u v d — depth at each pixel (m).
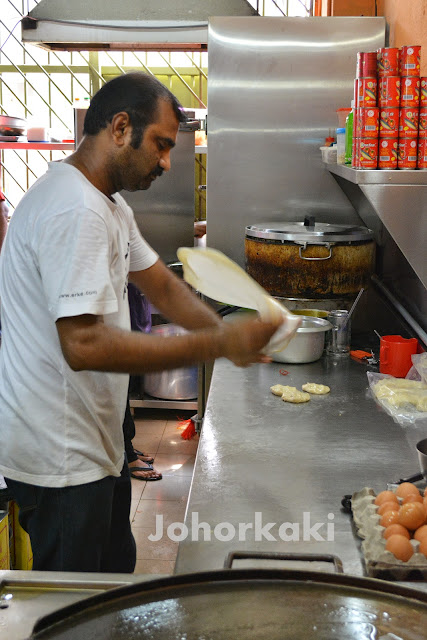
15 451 1.81
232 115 3.63
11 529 2.51
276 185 3.67
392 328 3.40
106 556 1.99
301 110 3.60
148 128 1.68
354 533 1.44
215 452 1.87
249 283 1.43
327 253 2.87
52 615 0.82
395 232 2.31
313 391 2.38
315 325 2.85
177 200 4.34
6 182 6.03
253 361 1.46
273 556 1.21
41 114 5.94
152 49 4.39
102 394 1.83
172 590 0.88
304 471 1.75
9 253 1.76
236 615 0.85
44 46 4.31
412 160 2.29
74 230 1.54
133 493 3.55
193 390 4.38
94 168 1.73
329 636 0.81
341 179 3.55
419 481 1.62
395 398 2.23
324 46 3.54
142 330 4.03
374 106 2.30
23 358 1.76
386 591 0.89
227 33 3.56
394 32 3.50
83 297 1.52
